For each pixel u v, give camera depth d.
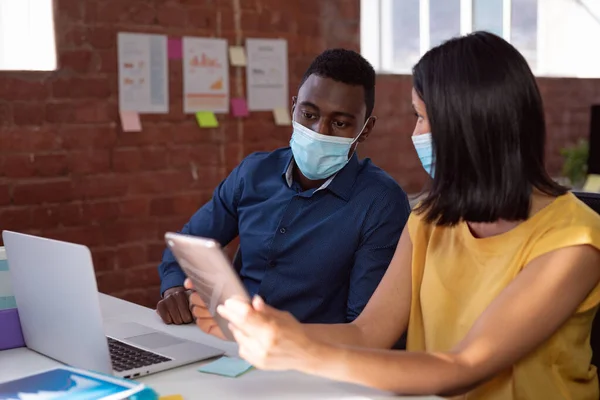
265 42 3.56
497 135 1.16
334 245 1.76
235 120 3.50
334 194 1.79
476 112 1.16
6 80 2.87
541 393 1.21
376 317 1.40
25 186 2.95
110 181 3.16
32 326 1.44
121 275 3.22
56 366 1.37
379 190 1.78
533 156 1.19
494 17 4.39
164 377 1.29
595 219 1.20
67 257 1.23
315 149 1.75
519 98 1.15
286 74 3.64
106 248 3.17
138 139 3.22
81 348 1.30
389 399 1.16
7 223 2.91
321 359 1.07
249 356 1.06
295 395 1.19
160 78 3.25
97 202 3.13
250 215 1.88
